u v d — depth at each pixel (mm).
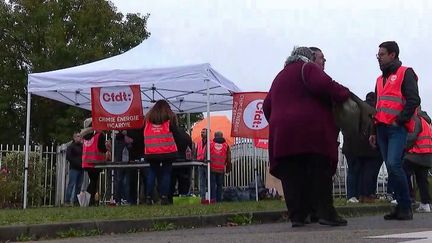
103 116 11016
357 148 9766
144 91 13453
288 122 5504
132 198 11445
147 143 9609
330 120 5590
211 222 6762
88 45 27422
